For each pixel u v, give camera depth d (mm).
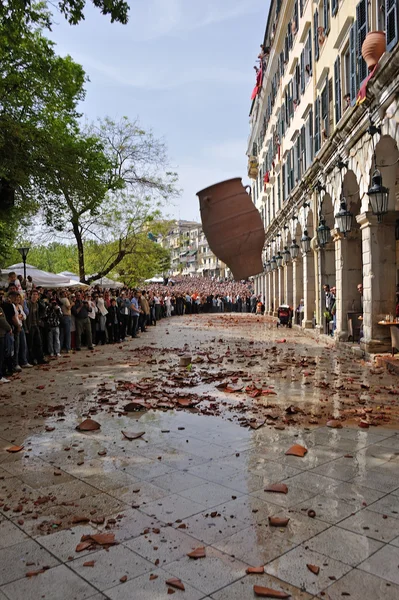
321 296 18422
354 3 13133
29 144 13203
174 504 4082
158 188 25844
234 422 6531
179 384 9039
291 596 2855
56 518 3873
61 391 8656
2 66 13391
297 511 3926
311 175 18641
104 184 19172
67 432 6184
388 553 3295
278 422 6508
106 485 4508
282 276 30266
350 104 13234
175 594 2898
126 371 10773
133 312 19625
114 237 27594
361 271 14859
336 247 15352
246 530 3629
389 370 10273
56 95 14922
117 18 7691
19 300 11109
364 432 6043
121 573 3117
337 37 14391
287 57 25609
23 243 26016
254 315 39688
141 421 6629
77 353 14383
